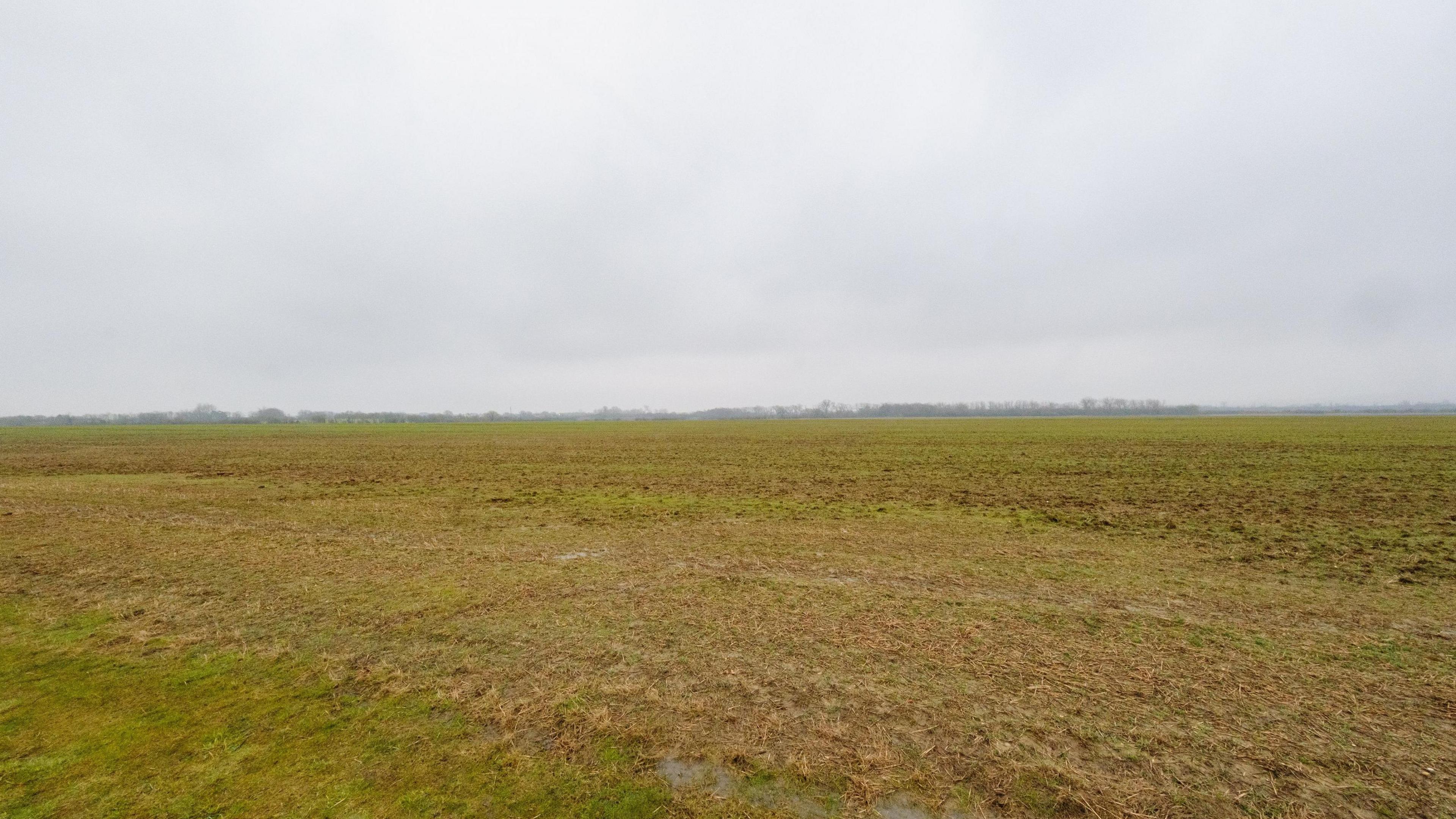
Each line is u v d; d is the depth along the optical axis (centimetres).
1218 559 898
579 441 4381
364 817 326
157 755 381
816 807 336
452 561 881
